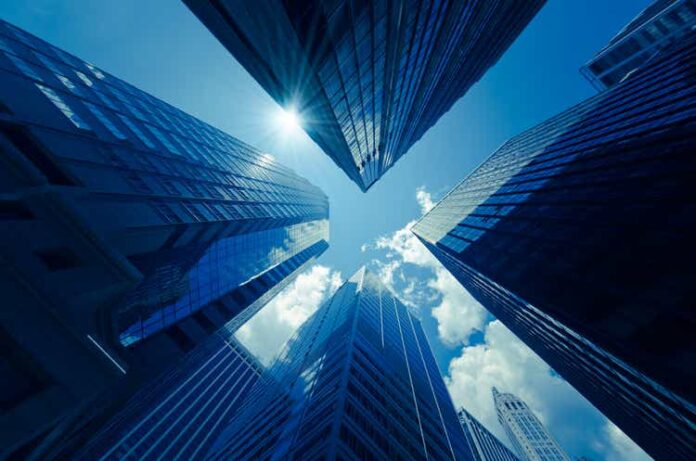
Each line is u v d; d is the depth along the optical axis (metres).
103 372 11.16
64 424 10.45
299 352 78.81
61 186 14.84
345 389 30.58
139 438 74.38
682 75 31.53
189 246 26.31
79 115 22.20
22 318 9.80
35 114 17.73
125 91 36.00
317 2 15.12
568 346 29.03
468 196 71.38
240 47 18.77
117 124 26.56
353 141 42.34
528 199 39.62
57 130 18.36
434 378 68.12
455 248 50.41
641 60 88.06
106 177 18.89
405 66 34.16
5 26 24.38
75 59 31.02
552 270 25.88
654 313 16.66
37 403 9.48
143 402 30.67
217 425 95.75
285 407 42.12
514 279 30.00
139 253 19.53
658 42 83.12
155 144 30.03
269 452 31.06
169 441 79.75
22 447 9.67
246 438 44.09
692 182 19.11
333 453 20.73
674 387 14.64
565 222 28.70
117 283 12.87
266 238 50.72
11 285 9.91
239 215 33.97
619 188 25.47
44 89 20.89
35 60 23.73
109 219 16.59
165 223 20.67
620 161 28.17
